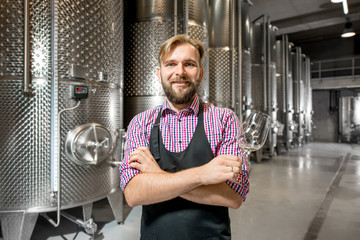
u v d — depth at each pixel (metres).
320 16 8.80
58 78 2.10
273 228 2.71
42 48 2.06
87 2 2.25
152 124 1.20
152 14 3.37
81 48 2.22
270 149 7.27
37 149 2.08
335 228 2.71
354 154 8.36
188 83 1.10
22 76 2.04
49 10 2.06
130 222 2.83
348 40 12.77
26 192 2.09
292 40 13.29
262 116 1.07
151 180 1.00
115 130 2.59
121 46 2.73
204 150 1.11
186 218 1.10
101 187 2.43
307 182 4.62
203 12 3.86
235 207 1.04
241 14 5.37
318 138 14.33
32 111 2.06
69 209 3.27
